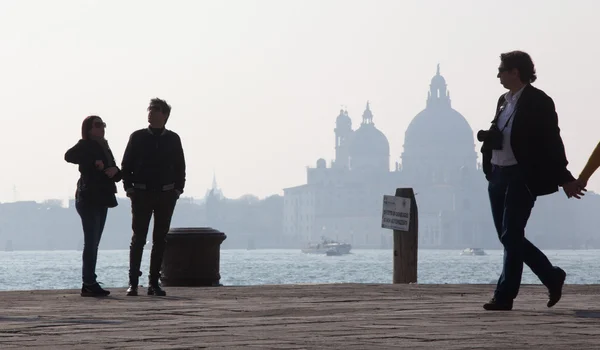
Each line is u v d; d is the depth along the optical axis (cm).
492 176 1350
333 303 1395
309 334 967
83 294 1694
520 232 1309
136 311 1267
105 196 1717
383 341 906
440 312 1238
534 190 1314
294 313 1227
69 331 1010
